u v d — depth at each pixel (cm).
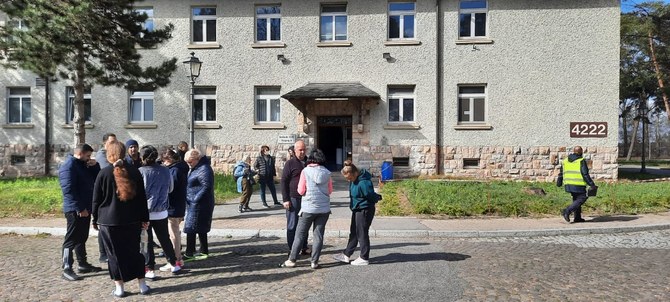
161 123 2139
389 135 2045
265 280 647
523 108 1997
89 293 599
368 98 2016
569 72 1977
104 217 578
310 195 704
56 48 1429
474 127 2011
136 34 1650
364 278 650
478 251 820
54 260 777
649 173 2553
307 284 626
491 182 1792
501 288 600
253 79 2098
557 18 1983
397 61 2041
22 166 2205
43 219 1127
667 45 3078
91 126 2155
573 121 1973
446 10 2036
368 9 2053
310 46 2075
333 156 2114
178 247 709
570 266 712
